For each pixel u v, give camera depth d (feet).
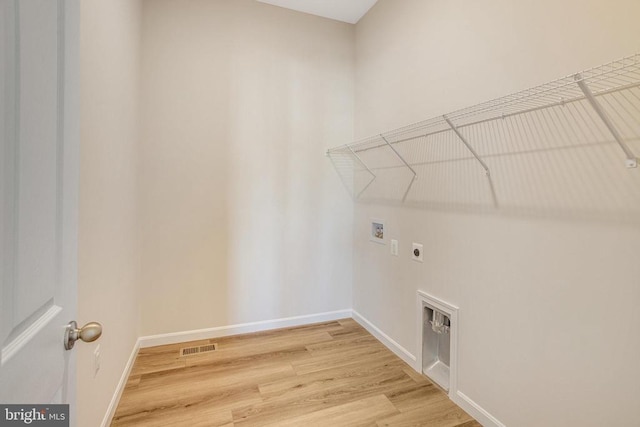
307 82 9.00
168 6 7.52
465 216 5.51
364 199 9.03
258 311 8.73
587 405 3.75
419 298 6.70
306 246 9.20
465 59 5.44
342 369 6.82
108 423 4.94
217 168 8.11
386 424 5.17
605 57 3.50
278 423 5.15
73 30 2.54
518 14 4.48
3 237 1.65
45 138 2.11
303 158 9.04
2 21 1.60
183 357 7.19
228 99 8.15
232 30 8.13
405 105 7.14
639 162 3.27
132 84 6.40
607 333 3.55
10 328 1.73
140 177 7.32
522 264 4.50
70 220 2.54
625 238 3.38
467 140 5.42
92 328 2.63
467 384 5.49
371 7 8.56
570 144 3.86
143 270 7.52
